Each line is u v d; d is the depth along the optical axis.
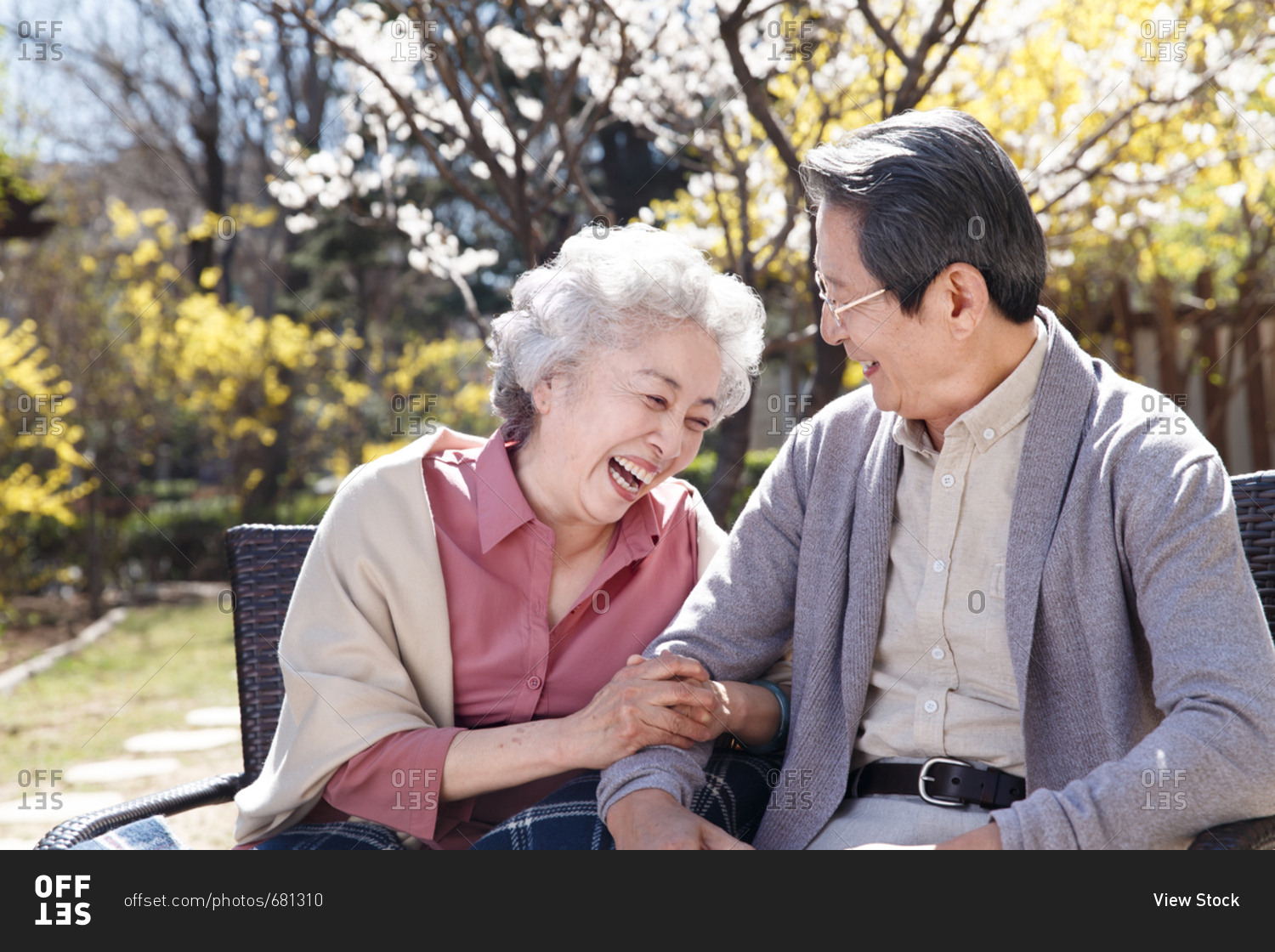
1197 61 3.02
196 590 7.18
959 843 1.00
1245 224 5.06
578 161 2.90
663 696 1.19
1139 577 1.07
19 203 5.51
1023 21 3.04
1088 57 3.09
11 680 4.64
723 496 2.75
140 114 7.84
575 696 1.37
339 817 1.34
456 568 1.35
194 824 2.69
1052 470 1.13
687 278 1.31
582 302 1.29
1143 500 1.07
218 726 3.71
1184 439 1.08
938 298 1.13
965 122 1.17
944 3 2.44
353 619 1.30
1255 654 0.99
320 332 8.00
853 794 1.25
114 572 7.08
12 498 5.21
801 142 3.23
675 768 1.18
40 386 5.27
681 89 3.21
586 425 1.30
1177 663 1.00
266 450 7.95
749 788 1.30
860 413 1.33
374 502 1.35
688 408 1.33
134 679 4.59
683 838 1.08
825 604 1.27
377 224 3.75
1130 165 3.19
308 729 1.26
